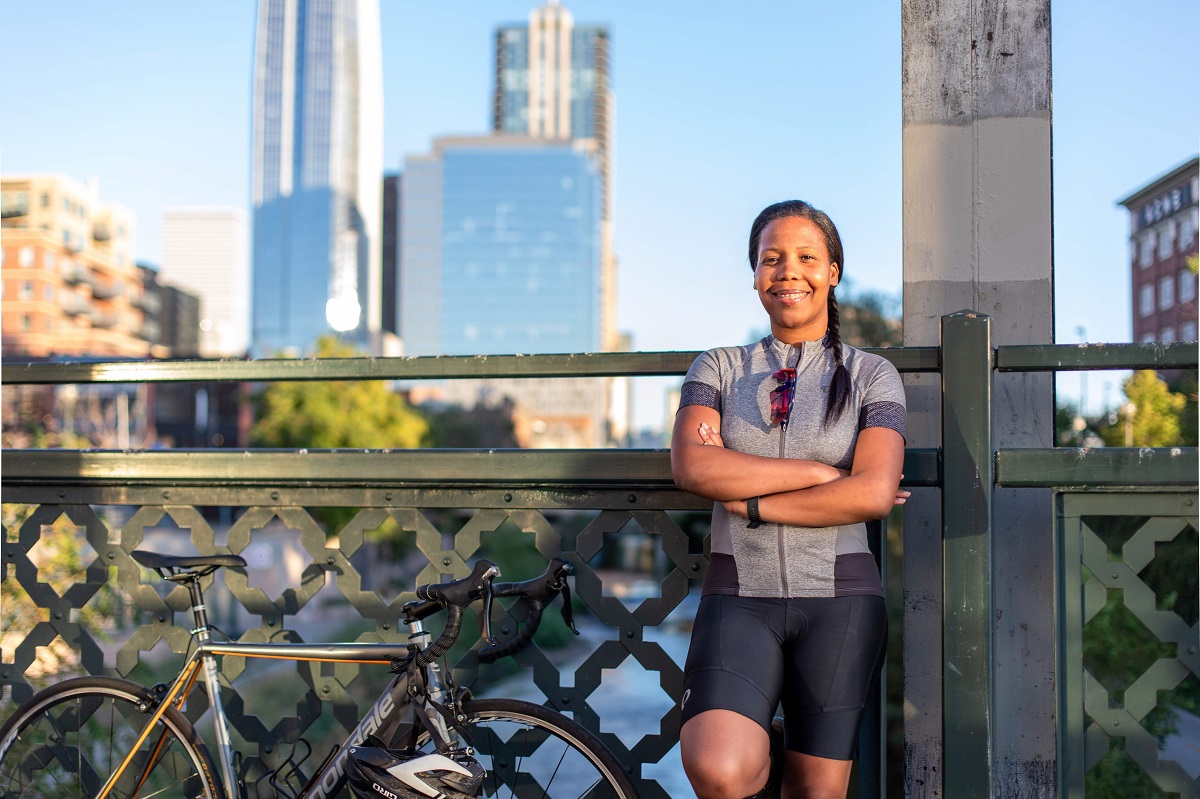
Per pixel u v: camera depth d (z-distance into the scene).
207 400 59.56
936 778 2.66
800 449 2.18
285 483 2.83
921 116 2.80
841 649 2.08
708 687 2.06
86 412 39.53
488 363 2.72
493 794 2.56
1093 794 4.00
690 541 2.63
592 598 2.67
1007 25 2.77
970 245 2.75
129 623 6.11
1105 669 4.48
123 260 80.44
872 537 2.45
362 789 2.27
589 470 2.64
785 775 2.14
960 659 2.30
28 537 3.00
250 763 2.81
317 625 21.39
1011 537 2.70
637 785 2.62
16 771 2.85
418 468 2.72
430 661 2.33
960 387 2.35
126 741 3.53
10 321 64.00
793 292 2.26
